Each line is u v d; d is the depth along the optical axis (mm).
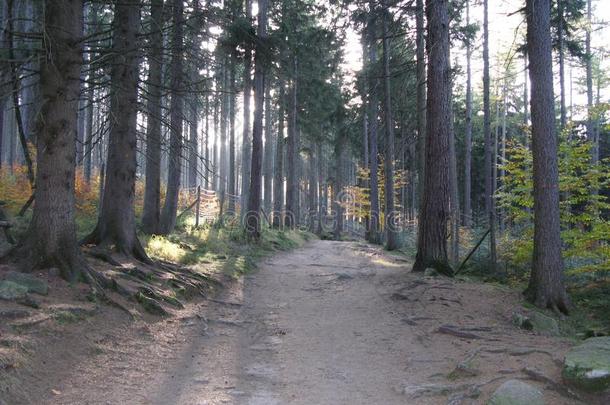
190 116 20781
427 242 12875
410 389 5410
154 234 14586
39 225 7438
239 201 34312
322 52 23625
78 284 7301
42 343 5430
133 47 9531
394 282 11750
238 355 6871
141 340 6746
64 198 7598
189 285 9875
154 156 14633
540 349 6352
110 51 8000
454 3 18453
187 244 15195
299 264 16594
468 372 5746
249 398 5266
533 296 9789
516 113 40688
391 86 23859
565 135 12617
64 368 5316
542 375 5258
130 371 5734
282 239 23406
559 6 15805
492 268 13109
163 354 6520
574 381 4918
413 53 22875
